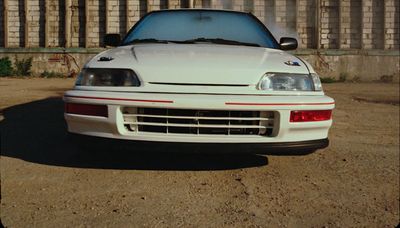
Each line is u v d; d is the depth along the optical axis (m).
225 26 4.23
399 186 3.28
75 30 15.83
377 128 5.59
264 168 3.59
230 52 3.49
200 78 3.06
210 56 3.32
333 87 12.69
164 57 3.27
